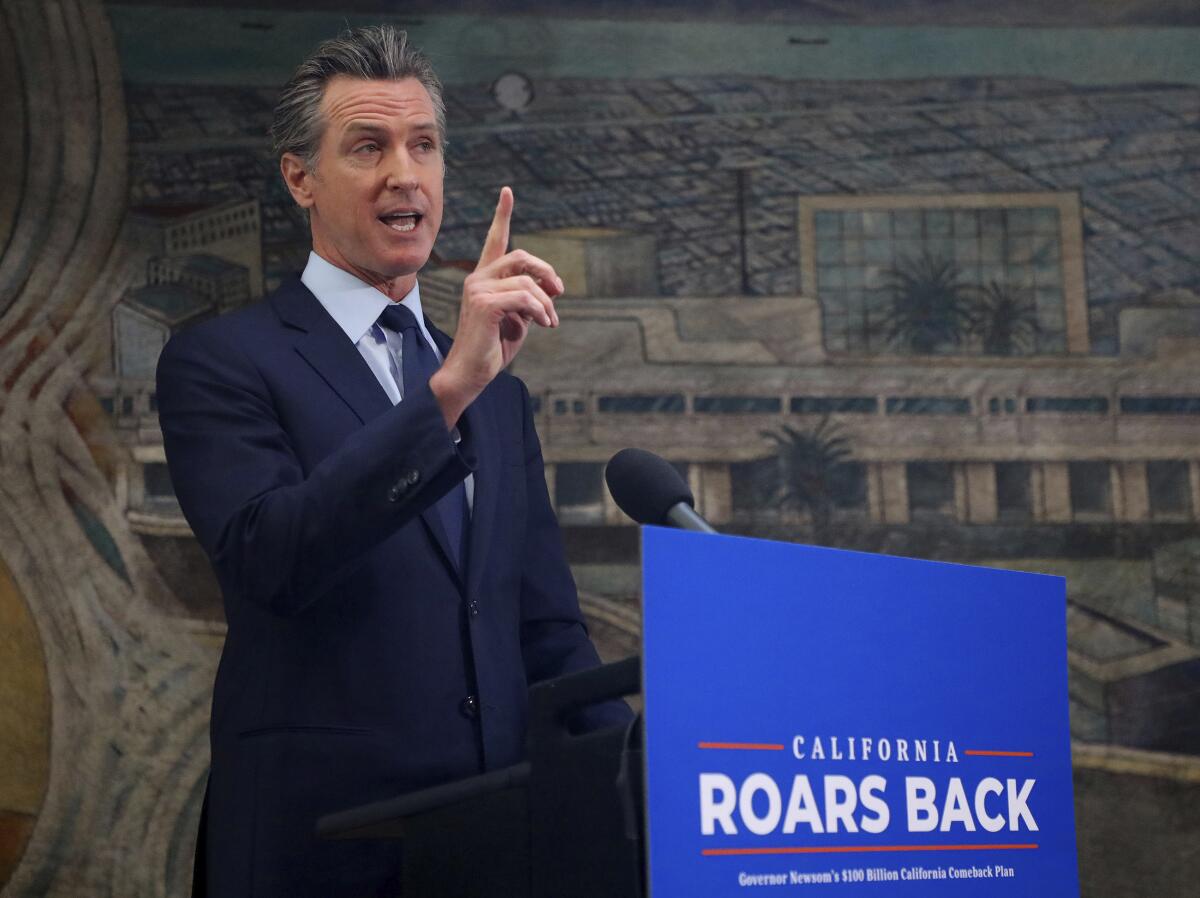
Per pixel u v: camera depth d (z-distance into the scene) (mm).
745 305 7629
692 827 1312
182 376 2059
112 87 7328
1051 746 1755
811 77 7777
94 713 6914
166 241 7301
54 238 7219
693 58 7750
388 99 2143
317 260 2219
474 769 1902
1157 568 7496
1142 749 7297
